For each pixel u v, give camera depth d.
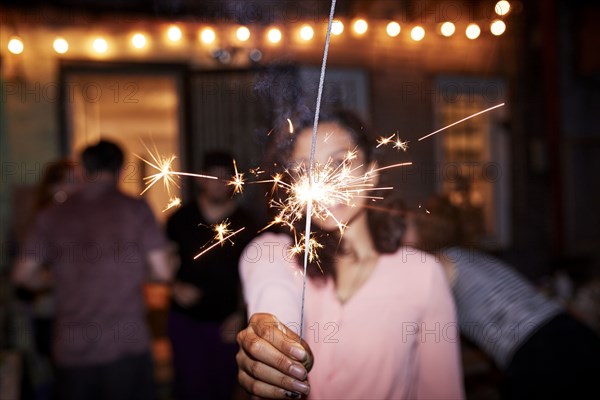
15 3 4.27
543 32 5.66
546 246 5.79
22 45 4.33
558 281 4.30
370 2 4.82
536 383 2.01
